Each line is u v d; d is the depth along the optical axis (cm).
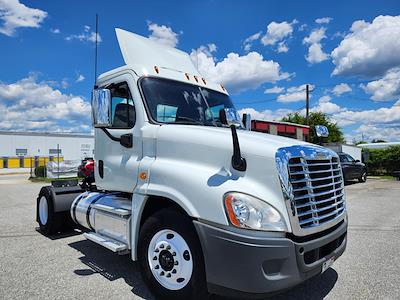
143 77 408
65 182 644
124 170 405
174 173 330
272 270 272
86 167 633
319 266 301
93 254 497
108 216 425
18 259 473
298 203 291
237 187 288
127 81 417
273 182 287
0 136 4569
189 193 309
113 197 455
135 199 375
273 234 276
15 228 680
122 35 448
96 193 509
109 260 469
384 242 579
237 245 270
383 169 3119
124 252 389
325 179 327
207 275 288
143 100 395
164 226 333
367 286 381
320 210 310
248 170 298
